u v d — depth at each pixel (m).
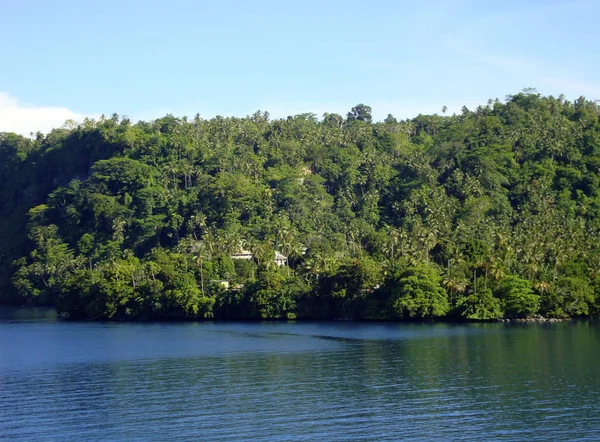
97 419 110.38
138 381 137.75
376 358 157.62
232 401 119.19
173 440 99.50
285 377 138.25
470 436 99.19
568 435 99.25
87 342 198.25
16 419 111.25
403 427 103.25
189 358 163.75
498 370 141.12
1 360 167.62
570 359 151.75
